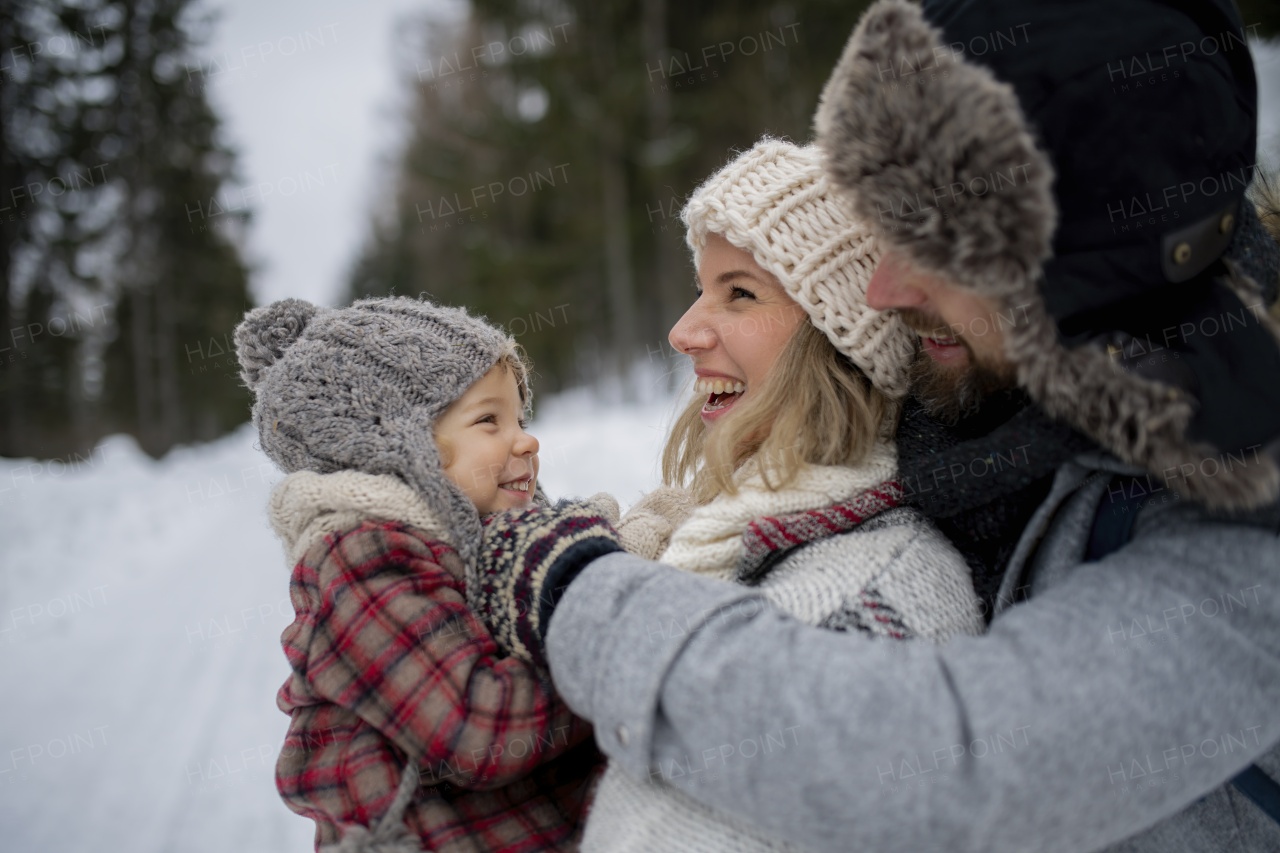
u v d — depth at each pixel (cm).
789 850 83
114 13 1909
